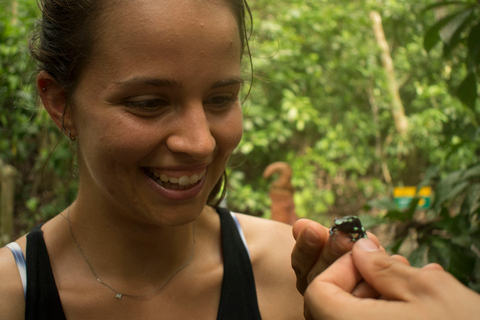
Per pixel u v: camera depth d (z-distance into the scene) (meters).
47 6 0.42
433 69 2.47
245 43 0.48
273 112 1.79
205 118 0.39
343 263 0.34
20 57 1.19
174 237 0.46
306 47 2.04
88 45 0.38
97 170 0.41
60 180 1.58
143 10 0.36
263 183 1.90
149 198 0.41
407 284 0.30
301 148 2.20
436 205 0.72
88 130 0.40
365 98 2.41
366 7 2.25
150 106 0.38
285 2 2.06
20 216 1.57
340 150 2.02
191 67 0.37
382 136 2.58
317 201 1.97
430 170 0.79
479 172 0.70
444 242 0.68
